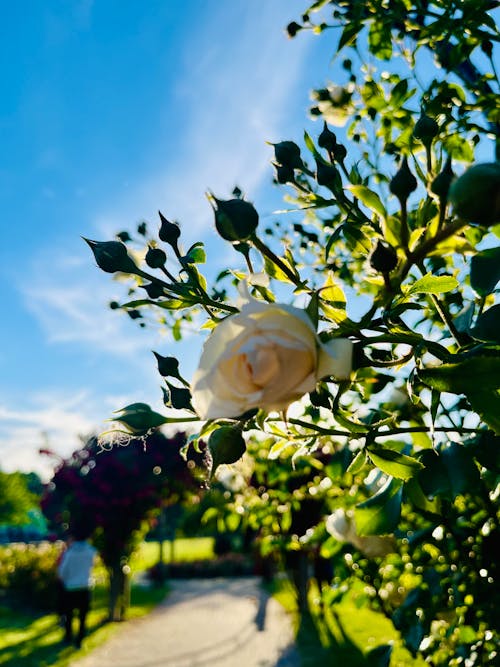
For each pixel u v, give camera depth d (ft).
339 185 0.87
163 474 7.75
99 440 0.85
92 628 7.79
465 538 1.36
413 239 0.75
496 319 0.82
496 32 1.30
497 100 1.31
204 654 6.11
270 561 12.04
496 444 0.95
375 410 1.22
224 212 0.75
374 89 1.53
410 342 0.79
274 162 0.97
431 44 1.44
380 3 1.40
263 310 0.62
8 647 6.53
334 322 0.78
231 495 2.85
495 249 0.85
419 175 0.91
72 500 7.41
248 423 0.81
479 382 0.75
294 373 0.60
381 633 4.00
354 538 1.42
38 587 9.50
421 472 0.92
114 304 1.33
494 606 1.31
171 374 0.82
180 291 0.87
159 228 0.91
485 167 0.59
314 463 1.90
